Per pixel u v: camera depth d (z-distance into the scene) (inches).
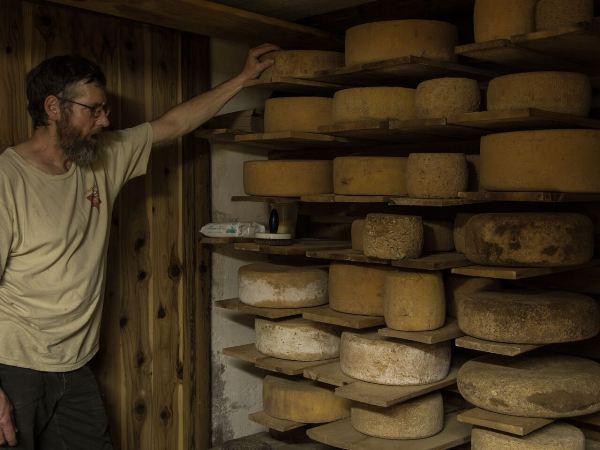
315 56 111.7
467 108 96.7
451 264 95.6
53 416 94.9
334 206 131.4
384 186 102.0
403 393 97.5
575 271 107.5
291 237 119.3
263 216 137.8
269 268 119.3
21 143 93.7
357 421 104.3
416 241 97.1
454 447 109.8
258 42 128.3
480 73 107.0
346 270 108.0
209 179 127.1
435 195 95.8
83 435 97.7
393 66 100.4
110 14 111.0
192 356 125.4
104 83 92.6
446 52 103.8
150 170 118.9
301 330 114.2
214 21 113.9
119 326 115.9
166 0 102.8
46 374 91.2
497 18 93.0
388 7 120.8
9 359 87.7
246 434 136.3
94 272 94.6
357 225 108.7
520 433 87.4
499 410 92.0
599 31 86.4
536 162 89.0
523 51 94.3
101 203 97.3
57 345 91.9
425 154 96.2
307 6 121.6
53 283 89.7
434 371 102.1
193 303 125.1
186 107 110.3
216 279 129.4
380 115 102.6
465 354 117.2
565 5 88.8
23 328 88.5
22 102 103.5
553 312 90.6
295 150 137.6
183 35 121.6
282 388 116.3
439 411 102.9
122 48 113.9
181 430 125.1
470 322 93.9
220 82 128.4
